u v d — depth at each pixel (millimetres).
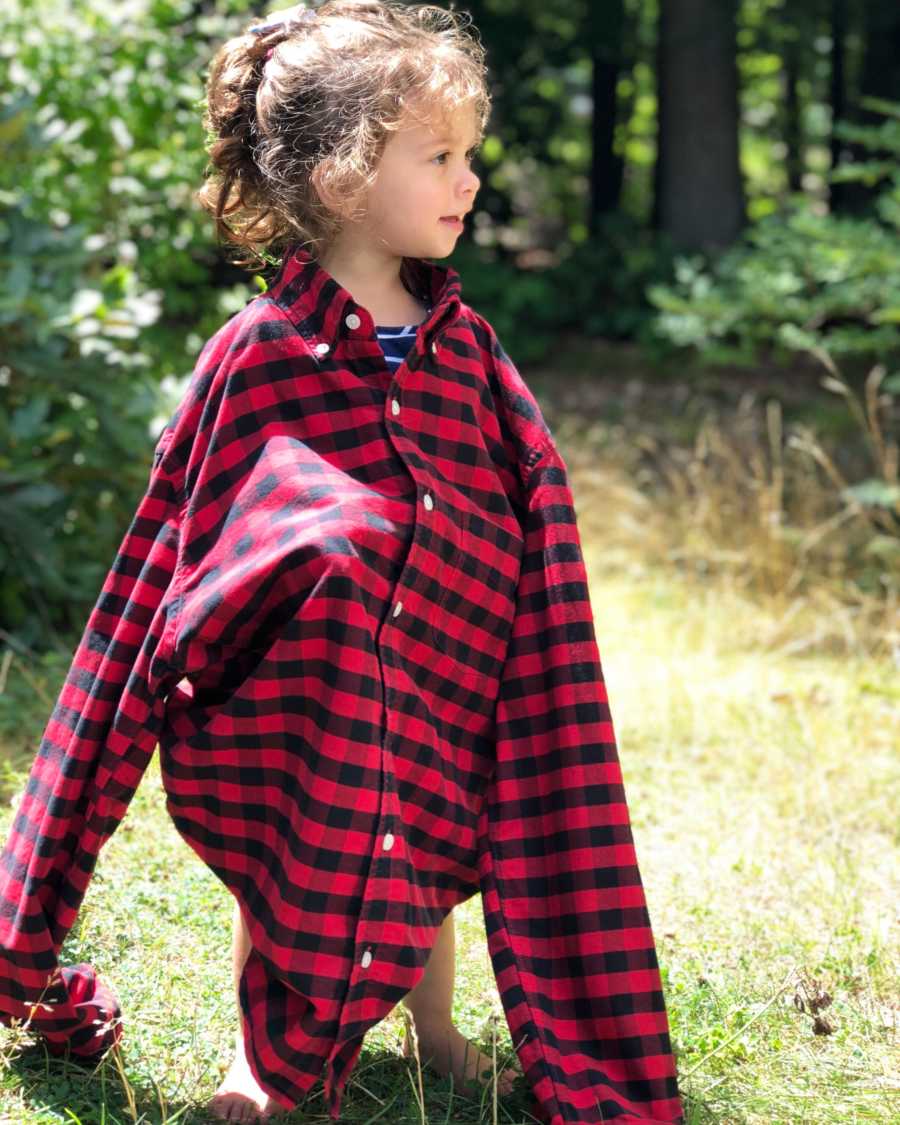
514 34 13992
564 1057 2234
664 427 9773
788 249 8633
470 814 2299
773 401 10234
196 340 7418
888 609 5988
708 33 12688
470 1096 2395
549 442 2391
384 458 2188
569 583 2332
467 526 2260
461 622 2273
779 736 4598
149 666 2217
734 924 3188
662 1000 2275
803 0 13664
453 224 2271
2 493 5047
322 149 2197
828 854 3641
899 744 4574
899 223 7867
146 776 3527
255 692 2141
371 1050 2539
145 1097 2340
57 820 2256
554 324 12367
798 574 6266
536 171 16766
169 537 2273
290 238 2334
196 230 7555
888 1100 2486
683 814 3889
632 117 17547
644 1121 2207
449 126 2207
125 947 2814
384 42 2217
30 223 5305
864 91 14555
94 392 5199
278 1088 2158
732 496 7219
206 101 2406
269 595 2137
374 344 2207
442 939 2424
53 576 5012
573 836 2275
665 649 5691
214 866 2254
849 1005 2836
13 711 4207
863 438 9133
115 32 7309
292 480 2154
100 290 5324
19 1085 2348
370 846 2111
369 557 2117
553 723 2312
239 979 2312
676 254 12328
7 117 5500
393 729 2135
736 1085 2516
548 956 2289
